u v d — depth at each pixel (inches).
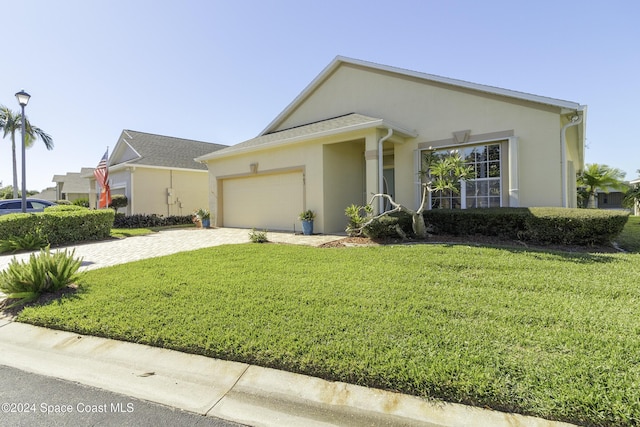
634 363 99.8
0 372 119.5
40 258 197.8
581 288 173.0
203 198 849.5
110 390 106.6
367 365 103.8
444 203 429.4
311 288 184.7
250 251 310.2
